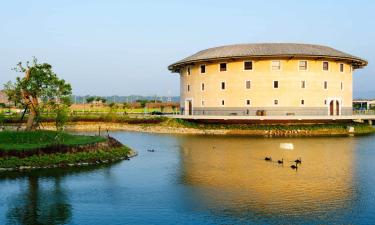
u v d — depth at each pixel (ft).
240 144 146.00
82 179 83.61
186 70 240.12
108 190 74.59
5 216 59.93
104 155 107.34
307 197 68.74
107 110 316.40
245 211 61.41
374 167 97.60
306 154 119.65
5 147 97.91
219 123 204.85
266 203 65.31
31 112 121.90
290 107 207.92
